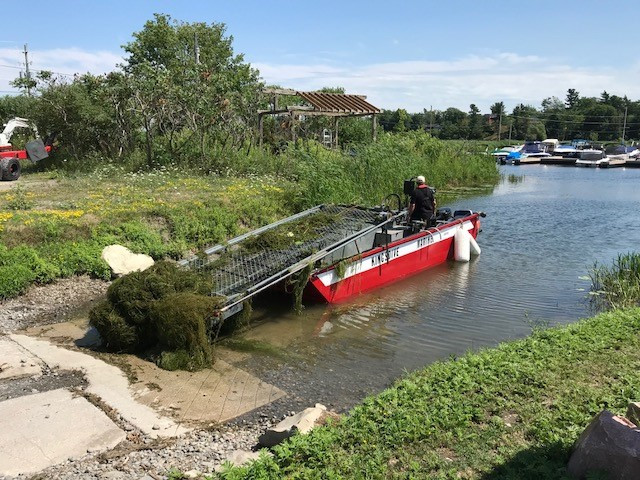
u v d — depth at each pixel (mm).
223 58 35312
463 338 8617
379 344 8367
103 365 7066
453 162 32469
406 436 4602
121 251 10984
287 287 9625
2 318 8766
